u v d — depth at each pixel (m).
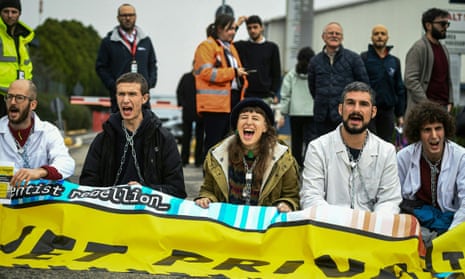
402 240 4.98
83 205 5.29
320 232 5.02
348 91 5.43
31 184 5.47
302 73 10.41
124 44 9.16
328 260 4.93
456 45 9.77
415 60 8.39
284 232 5.07
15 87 5.82
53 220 5.30
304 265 4.95
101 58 9.21
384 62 9.12
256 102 5.50
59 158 5.87
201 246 5.13
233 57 8.70
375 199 5.58
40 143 5.97
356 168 5.52
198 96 8.62
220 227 5.15
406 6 22.05
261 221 5.16
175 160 5.93
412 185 5.96
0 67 7.81
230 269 4.88
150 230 5.16
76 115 35.91
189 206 5.26
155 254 5.11
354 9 25.45
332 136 5.58
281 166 5.55
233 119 5.59
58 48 57.84
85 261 4.95
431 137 5.76
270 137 5.56
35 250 5.15
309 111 10.43
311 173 5.56
